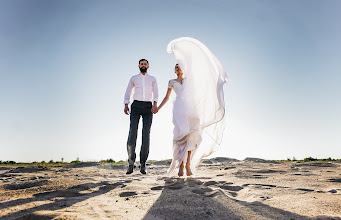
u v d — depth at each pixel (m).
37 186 2.73
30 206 1.80
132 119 4.06
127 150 4.04
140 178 3.68
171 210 1.71
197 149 3.73
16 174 4.52
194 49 3.89
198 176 3.77
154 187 2.66
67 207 1.79
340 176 3.29
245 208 1.72
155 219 1.54
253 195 2.16
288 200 1.92
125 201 2.04
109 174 4.54
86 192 2.48
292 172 3.97
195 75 3.81
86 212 1.65
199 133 3.69
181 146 3.71
